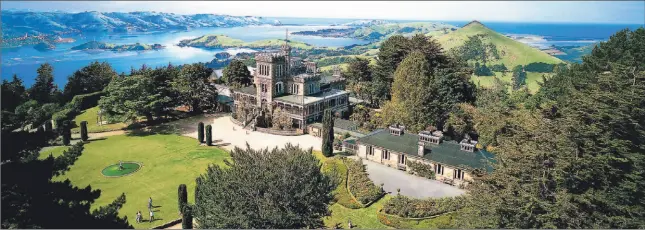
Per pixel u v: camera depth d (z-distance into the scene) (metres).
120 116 118.06
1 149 33.12
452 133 104.62
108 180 83.12
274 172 46.41
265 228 45.28
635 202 49.94
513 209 46.00
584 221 46.34
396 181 79.94
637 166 49.94
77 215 34.81
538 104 94.44
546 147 50.56
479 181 59.94
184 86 134.25
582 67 97.88
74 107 139.12
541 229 44.88
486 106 102.38
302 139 111.06
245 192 45.59
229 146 105.62
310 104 116.31
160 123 128.12
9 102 40.47
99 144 106.88
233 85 150.50
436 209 65.00
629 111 54.16
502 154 56.50
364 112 120.31
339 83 145.25
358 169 82.62
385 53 131.62
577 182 48.72
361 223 64.31
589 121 53.22
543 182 47.19
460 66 123.25
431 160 80.69
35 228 31.41
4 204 31.12
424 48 121.31
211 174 51.25
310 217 47.78
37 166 35.19
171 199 74.00
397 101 104.31
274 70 120.38
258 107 124.62
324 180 51.12
